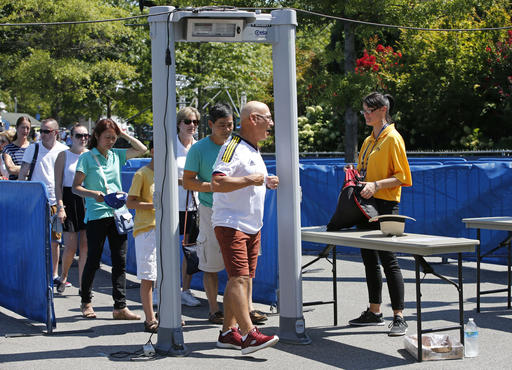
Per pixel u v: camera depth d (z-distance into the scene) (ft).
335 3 47.55
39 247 20.10
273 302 22.45
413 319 20.85
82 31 94.99
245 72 93.04
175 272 17.31
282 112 17.92
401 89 67.92
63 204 25.44
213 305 21.21
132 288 27.53
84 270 21.89
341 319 20.99
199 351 17.70
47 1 93.35
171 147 17.10
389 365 16.07
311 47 103.76
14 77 100.42
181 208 23.31
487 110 69.10
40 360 16.93
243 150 16.85
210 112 19.63
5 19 93.15
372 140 19.45
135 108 114.21
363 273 29.17
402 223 17.21
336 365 16.17
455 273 29.07
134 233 19.86
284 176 18.02
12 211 21.77
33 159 28.09
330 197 32.91
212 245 20.49
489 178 29.78
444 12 48.60
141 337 19.34
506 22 66.03
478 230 21.70
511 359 16.49
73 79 95.91
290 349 17.66
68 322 21.35
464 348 16.76
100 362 16.72
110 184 22.34
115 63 99.50
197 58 91.30
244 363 16.48
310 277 28.32
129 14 101.60
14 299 21.88
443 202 30.71
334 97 48.29
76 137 25.54
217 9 17.03
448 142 71.87
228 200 16.84
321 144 82.17
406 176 18.70
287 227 18.13
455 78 66.28
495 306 22.61
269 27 17.66
